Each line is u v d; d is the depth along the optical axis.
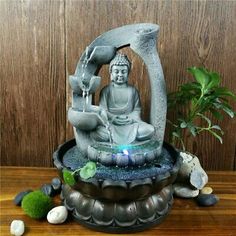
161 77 0.76
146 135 0.75
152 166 0.75
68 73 0.95
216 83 0.80
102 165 0.74
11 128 1.00
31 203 0.75
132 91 0.80
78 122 0.73
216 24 0.91
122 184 0.65
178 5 0.90
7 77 0.95
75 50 0.93
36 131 1.00
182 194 0.86
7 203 0.83
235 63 0.94
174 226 0.75
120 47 0.77
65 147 0.84
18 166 1.03
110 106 0.79
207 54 0.93
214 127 0.87
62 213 0.74
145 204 0.72
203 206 0.83
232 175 1.00
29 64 0.94
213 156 1.02
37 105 0.98
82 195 0.74
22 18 0.90
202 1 0.89
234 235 0.72
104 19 0.90
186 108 0.97
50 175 0.97
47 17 0.90
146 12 0.90
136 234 0.72
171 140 0.97
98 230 0.73
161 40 0.92
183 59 0.94
